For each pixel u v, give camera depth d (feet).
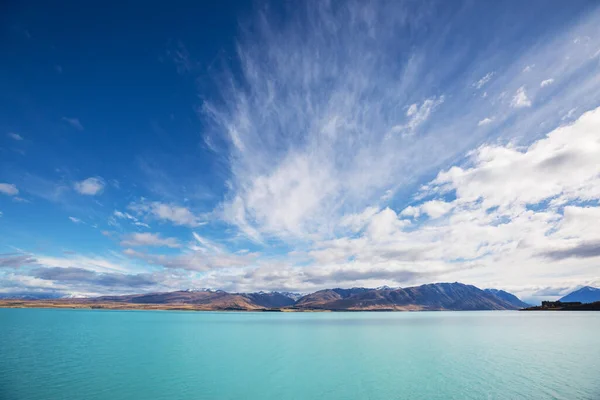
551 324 451.94
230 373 151.23
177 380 137.39
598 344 246.47
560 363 171.63
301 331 382.83
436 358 188.65
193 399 111.75
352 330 394.11
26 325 423.23
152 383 132.57
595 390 120.37
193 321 600.39
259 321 634.02
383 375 145.69
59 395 116.37
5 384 130.41
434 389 122.62
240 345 253.65
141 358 190.90
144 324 485.97
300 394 117.39
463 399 110.93
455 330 378.94
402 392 119.03
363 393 118.52
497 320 593.01
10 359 184.55
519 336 304.09
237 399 112.27
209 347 241.76
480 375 144.46
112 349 226.99
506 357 190.80
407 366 165.68
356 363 175.22
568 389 121.49
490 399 110.73
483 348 229.86
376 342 270.87
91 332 347.36
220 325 490.49
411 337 307.58
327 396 115.03
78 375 145.89
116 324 474.49
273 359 188.34
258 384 131.34
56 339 279.90
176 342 271.28
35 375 145.59
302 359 188.34
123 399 112.16
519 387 124.36
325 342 272.72
